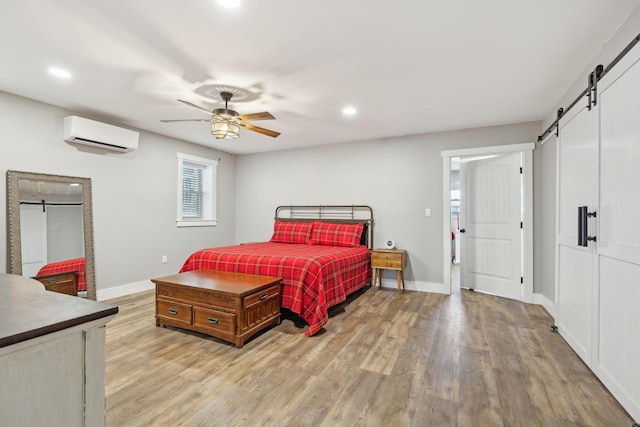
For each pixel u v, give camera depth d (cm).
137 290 435
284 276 312
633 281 170
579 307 240
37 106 334
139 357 236
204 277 305
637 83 167
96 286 388
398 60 243
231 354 242
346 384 200
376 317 333
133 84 288
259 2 177
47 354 71
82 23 196
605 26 199
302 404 179
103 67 254
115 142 383
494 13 187
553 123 312
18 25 197
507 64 249
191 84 288
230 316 257
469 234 462
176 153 494
